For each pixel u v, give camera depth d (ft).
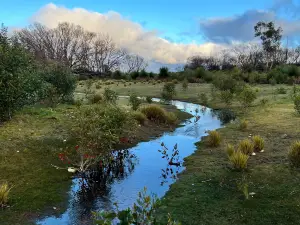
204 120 47.80
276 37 198.90
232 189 19.21
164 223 9.59
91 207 17.52
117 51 266.36
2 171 21.77
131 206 17.49
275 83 104.01
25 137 29.60
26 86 37.47
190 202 17.57
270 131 35.19
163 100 72.74
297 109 43.65
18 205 17.37
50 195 18.89
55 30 236.22
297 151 23.04
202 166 24.12
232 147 26.21
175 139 34.86
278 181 20.08
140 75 161.17
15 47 37.58
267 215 15.69
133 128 32.12
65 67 58.65
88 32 250.98
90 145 22.45
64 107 49.34
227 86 74.95
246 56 210.18
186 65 245.24
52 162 24.41
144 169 24.09
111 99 53.52
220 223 15.11
